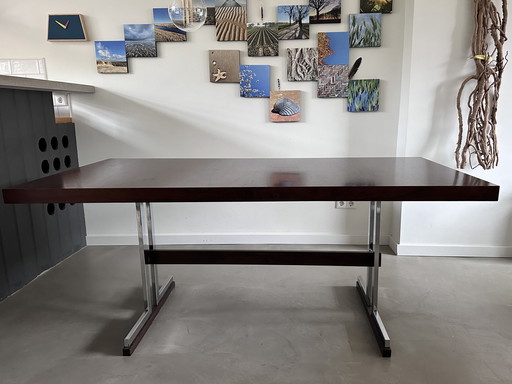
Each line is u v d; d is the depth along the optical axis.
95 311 2.24
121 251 3.18
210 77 3.00
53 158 2.86
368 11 2.83
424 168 1.93
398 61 2.91
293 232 3.28
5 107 2.36
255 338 1.96
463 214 2.90
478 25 2.53
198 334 2.00
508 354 1.79
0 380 1.67
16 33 2.99
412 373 1.67
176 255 2.13
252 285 2.56
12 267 2.45
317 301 2.34
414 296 2.34
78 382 1.65
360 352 1.83
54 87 2.48
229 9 2.88
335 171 1.87
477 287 2.45
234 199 1.54
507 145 2.74
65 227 3.04
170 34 2.94
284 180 1.65
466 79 2.62
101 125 3.14
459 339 1.91
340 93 2.96
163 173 1.89
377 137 3.05
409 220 2.95
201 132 3.12
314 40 2.92
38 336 1.99
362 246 3.21
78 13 2.94
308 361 1.77
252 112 3.07
